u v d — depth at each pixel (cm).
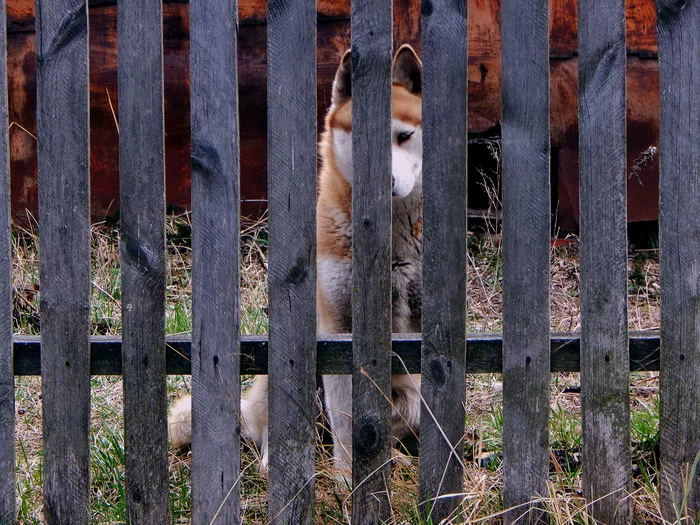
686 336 299
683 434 303
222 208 291
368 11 283
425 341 298
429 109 288
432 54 285
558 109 710
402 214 418
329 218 411
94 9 700
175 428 424
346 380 407
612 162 289
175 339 303
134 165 287
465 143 289
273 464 304
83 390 296
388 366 299
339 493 355
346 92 443
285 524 307
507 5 284
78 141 285
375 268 295
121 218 290
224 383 298
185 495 350
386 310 296
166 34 705
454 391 301
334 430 412
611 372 299
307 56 283
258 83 710
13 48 707
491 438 417
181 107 715
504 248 295
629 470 305
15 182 723
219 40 284
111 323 578
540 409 300
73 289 292
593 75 287
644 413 416
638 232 750
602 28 284
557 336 306
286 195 290
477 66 701
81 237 289
